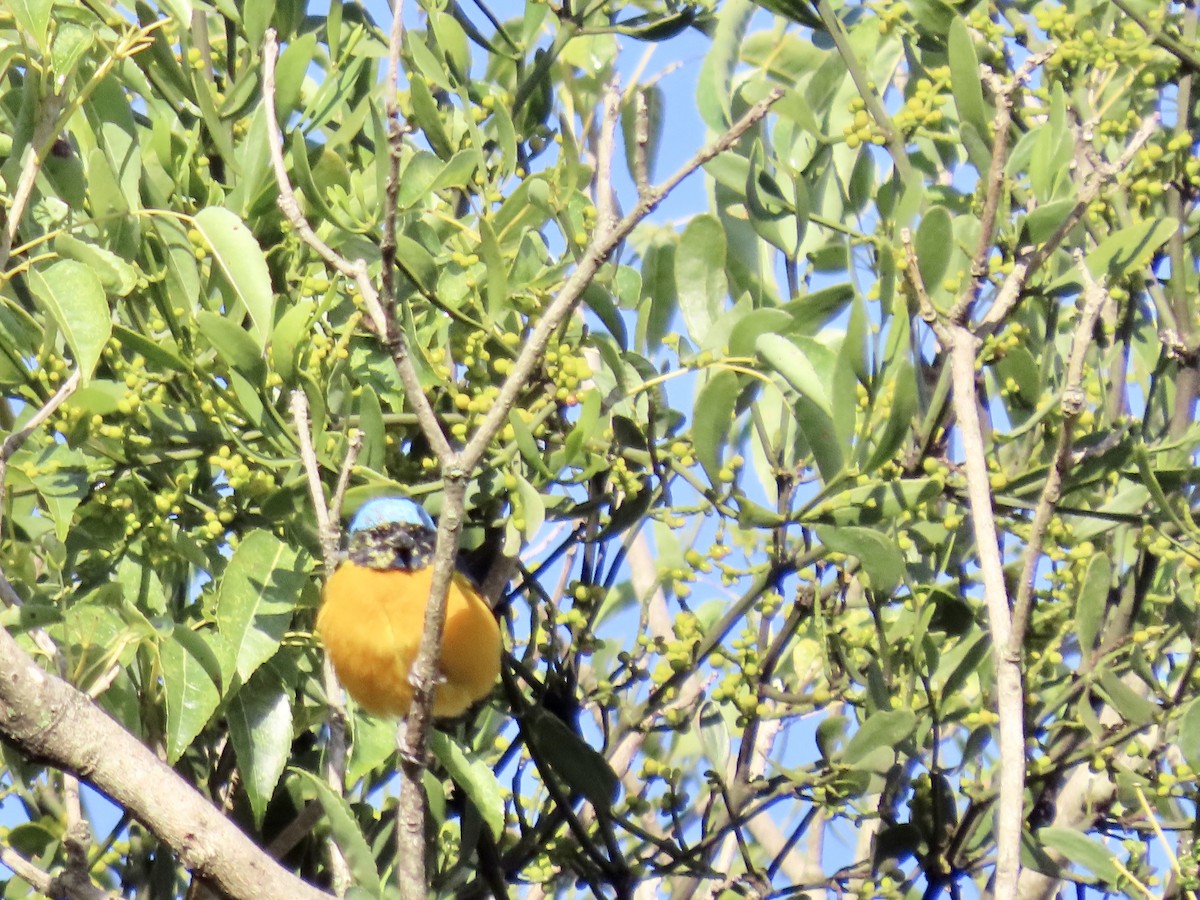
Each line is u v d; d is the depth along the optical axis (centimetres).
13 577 902
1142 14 1128
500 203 1055
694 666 1059
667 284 1089
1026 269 796
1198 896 927
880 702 1015
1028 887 1099
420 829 745
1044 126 980
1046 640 1065
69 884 716
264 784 875
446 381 987
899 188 1100
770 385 1012
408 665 985
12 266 959
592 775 1006
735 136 667
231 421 977
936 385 1054
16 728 660
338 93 1088
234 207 988
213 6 1119
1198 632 986
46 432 984
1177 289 1089
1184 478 1000
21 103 955
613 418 1008
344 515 969
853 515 935
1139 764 1064
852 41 1220
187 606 1019
